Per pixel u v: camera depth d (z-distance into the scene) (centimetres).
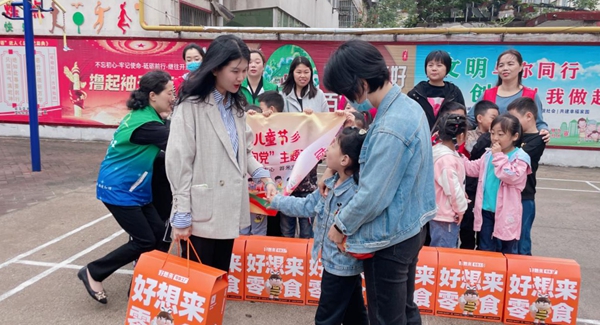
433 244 320
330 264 207
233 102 241
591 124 816
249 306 303
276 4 1192
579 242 444
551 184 703
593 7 1228
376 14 1588
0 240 417
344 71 177
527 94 368
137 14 910
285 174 340
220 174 232
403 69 854
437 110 357
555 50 802
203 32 899
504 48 815
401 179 178
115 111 961
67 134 981
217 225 233
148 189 288
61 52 946
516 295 278
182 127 224
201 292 211
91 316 287
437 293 288
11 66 958
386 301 189
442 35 827
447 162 304
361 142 196
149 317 221
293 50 882
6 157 807
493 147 304
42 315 287
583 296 325
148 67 930
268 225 377
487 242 326
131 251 287
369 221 182
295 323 282
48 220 480
